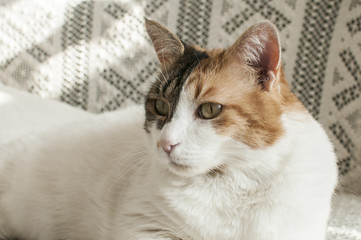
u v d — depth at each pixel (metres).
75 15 0.68
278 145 0.40
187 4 0.67
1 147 0.54
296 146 0.41
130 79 0.69
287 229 0.41
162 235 0.43
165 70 0.45
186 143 0.40
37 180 0.51
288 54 0.66
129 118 0.52
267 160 0.41
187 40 0.68
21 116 0.60
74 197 0.49
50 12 0.68
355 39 0.64
